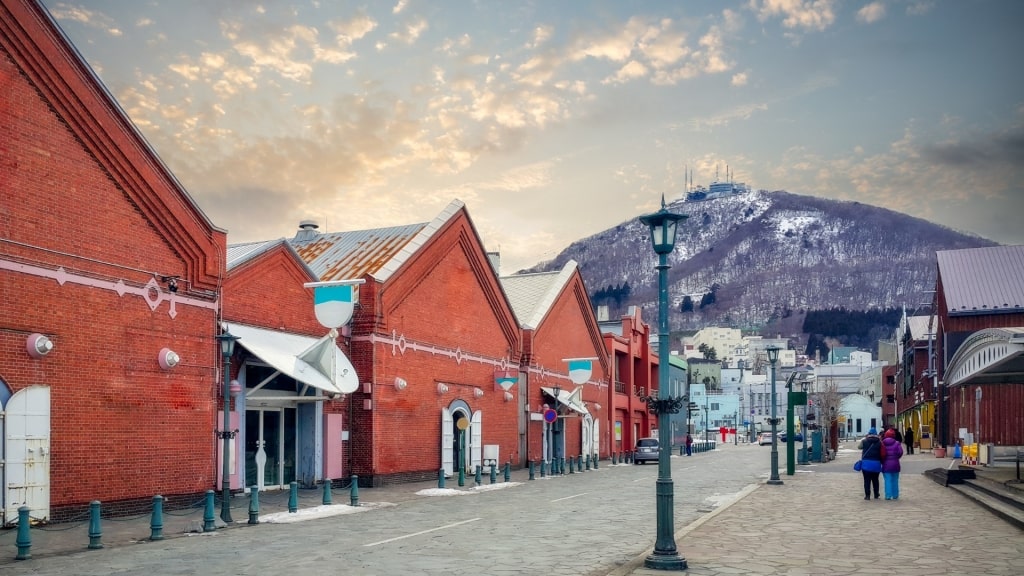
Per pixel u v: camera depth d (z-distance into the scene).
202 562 12.55
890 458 22.98
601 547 13.96
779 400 145.50
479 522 17.98
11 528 16.44
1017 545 13.98
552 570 11.68
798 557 12.63
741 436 130.62
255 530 16.83
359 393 28.69
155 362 20.28
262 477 24.94
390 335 29.83
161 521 15.60
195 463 21.39
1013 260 57.16
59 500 17.61
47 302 17.59
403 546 14.13
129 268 19.72
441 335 33.69
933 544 14.09
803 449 46.38
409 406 30.88
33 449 17.00
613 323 67.12
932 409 66.31
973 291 55.25
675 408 12.10
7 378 16.70
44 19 17.62
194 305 21.69
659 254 12.52
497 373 39.06
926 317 81.06
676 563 11.51
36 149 17.50
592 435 52.81
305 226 37.34
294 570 11.70
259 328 24.73
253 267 24.50
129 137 19.67
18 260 17.00
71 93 18.22
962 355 26.36
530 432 42.84
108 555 13.47
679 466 44.50
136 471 19.56
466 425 34.00
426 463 31.84
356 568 11.84
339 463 27.80
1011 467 31.94
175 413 20.81
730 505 21.38
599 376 55.16
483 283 37.72
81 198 18.53
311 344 25.77
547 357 45.72
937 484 29.16
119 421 19.17
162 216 20.64
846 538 14.85
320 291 24.03
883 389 116.25
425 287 32.56
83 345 18.39
